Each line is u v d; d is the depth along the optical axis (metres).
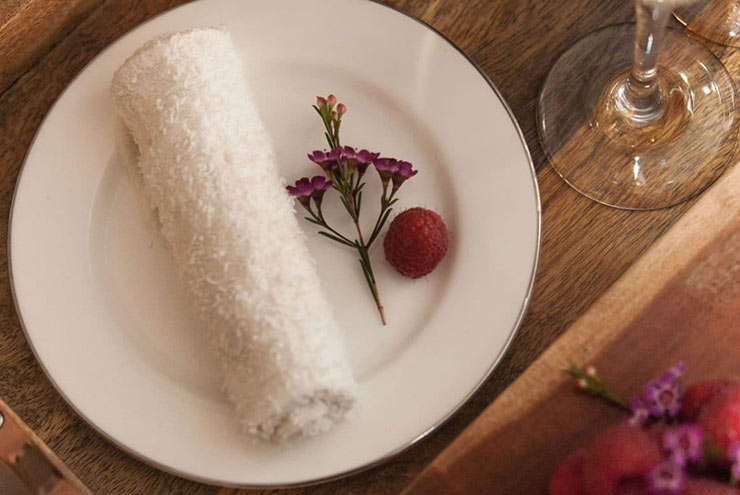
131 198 0.48
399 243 0.46
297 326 0.44
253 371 0.44
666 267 0.45
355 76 0.49
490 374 0.45
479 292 0.46
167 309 0.47
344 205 0.48
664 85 0.49
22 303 0.47
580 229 0.47
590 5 0.50
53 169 0.48
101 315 0.47
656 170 0.48
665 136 0.48
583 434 0.44
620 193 0.47
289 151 0.49
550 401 0.44
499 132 0.47
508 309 0.45
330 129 0.48
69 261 0.47
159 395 0.45
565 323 0.46
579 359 0.45
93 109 0.49
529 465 0.44
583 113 0.49
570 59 0.49
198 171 0.46
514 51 0.50
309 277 0.45
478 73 0.48
